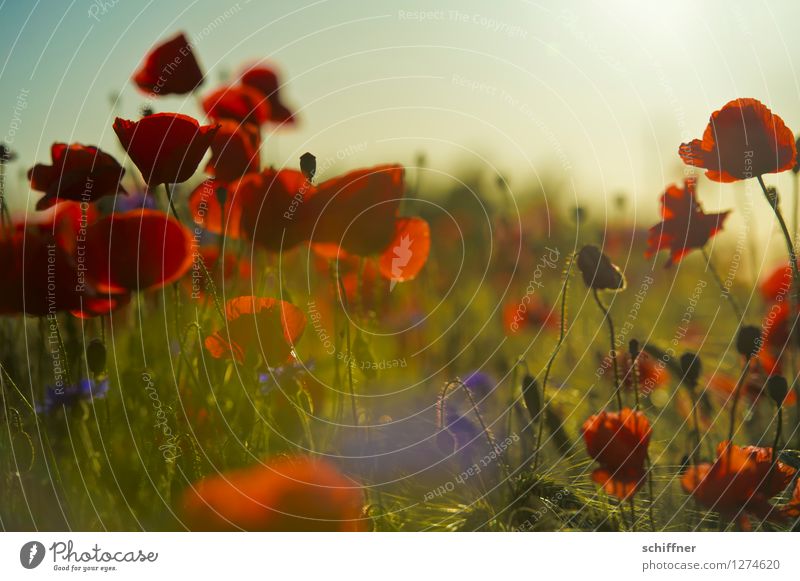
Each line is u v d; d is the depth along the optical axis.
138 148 0.87
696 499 0.90
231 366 0.91
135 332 0.96
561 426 0.95
